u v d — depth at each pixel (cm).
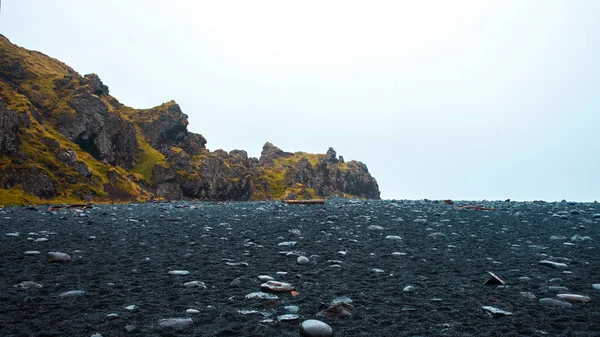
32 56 8312
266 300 602
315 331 457
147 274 773
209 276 766
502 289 680
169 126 8762
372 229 1463
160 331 472
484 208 2425
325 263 901
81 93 6575
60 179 4884
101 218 1862
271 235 1327
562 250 1060
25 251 974
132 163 7400
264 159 13712
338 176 14150
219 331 471
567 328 482
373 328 492
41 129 5494
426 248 1102
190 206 3028
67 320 502
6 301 575
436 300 607
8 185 4181
